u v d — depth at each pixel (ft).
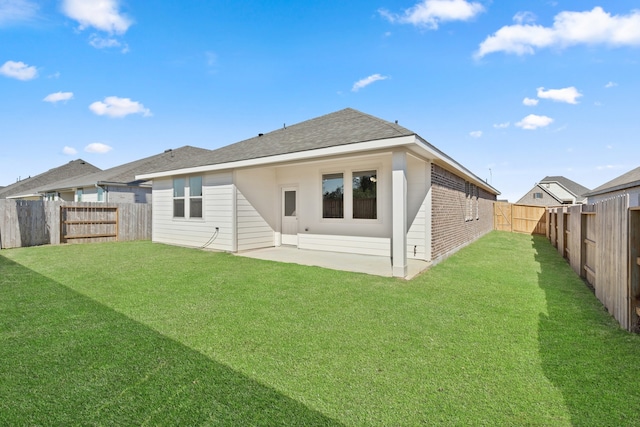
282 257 28.48
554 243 37.58
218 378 8.51
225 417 6.95
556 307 14.55
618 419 6.91
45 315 13.25
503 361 9.48
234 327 12.08
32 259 27.35
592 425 6.75
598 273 15.79
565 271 22.95
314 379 8.49
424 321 12.76
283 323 12.50
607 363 9.31
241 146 36.11
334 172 31.60
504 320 12.87
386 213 28.45
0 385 8.11
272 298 15.84
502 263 26.25
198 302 15.15
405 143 19.83
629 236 11.61
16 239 36.32
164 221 39.93
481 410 7.24
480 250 34.53
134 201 58.44
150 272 21.84
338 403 7.47
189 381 8.35
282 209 35.96
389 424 6.78
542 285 18.67
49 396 7.67
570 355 9.83
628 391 7.91
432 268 23.80
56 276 20.56
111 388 8.01
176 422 6.79
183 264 24.82
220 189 32.65
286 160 26.13
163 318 12.99
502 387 8.13
